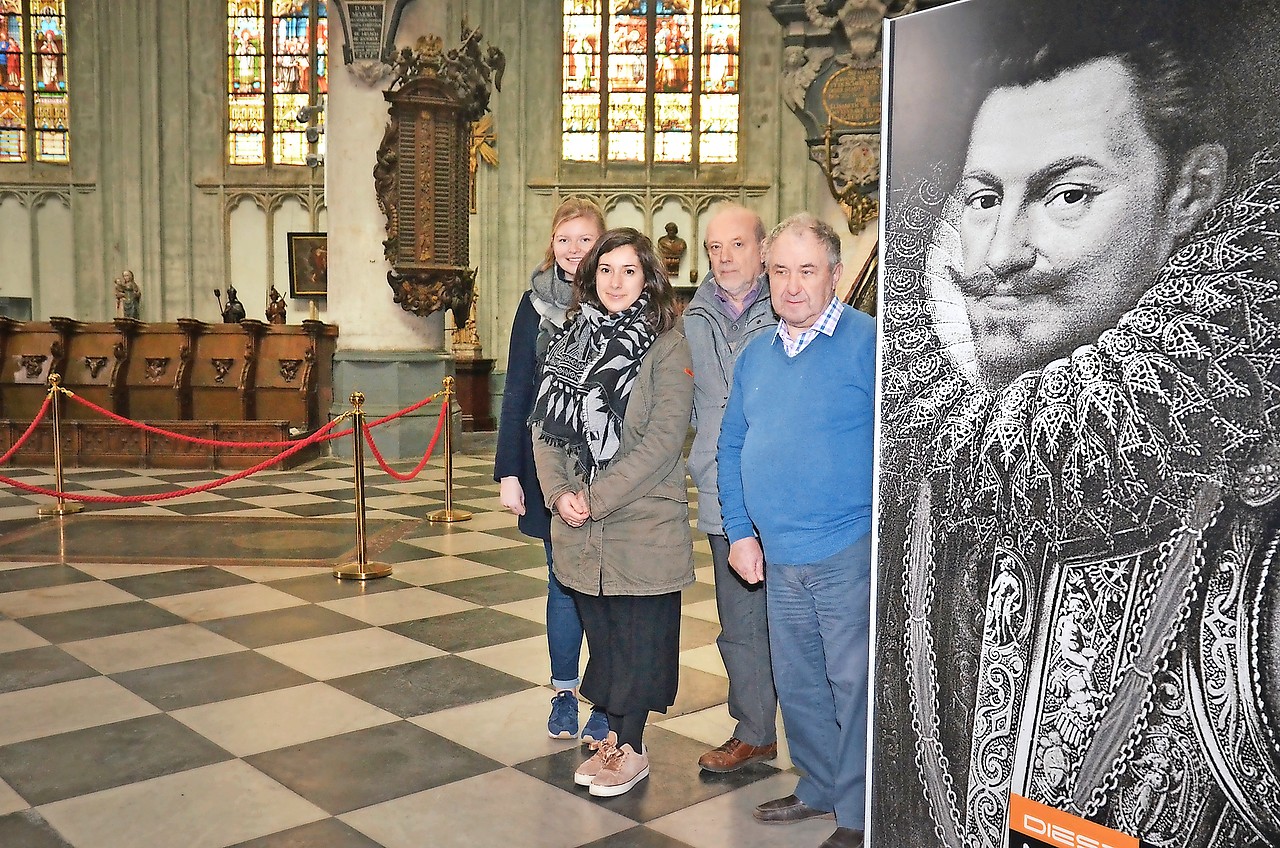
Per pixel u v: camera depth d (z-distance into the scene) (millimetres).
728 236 3016
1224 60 1494
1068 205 1691
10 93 21734
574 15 20812
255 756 3369
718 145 21078
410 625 4922
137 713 3746
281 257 21906
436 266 11258
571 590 3203
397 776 3225
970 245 1855
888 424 2062
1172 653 1606
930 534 1984
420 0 11250
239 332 11867
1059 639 1755
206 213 21906
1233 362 1514
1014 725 1841
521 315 3416
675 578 3008
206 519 7746
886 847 2148
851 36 12102
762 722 3260
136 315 21156
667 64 20922
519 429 3414
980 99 1819
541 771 3271
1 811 2963
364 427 7109
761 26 20703
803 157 20719
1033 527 1785
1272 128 1452
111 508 8203
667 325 3020
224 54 21766
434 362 11797
